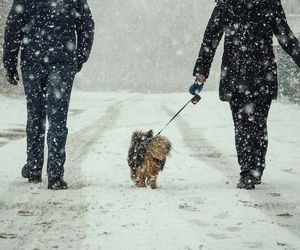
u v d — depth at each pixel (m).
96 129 17.73
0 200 6.19
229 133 16.34
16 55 7.49
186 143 13.52
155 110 28.94
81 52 7.58
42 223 5.12
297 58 7.54
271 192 7.00
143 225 5.09
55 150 7.00
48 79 7.25
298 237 4.75
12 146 12.38
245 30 7.45
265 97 7.47
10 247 4.31
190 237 4.70
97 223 5.14
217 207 6.00
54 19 7.25
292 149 12.49
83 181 7.77
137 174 7.39
